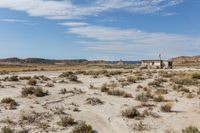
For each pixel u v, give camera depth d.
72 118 16.39
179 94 27.38
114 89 29.38
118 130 15.30
